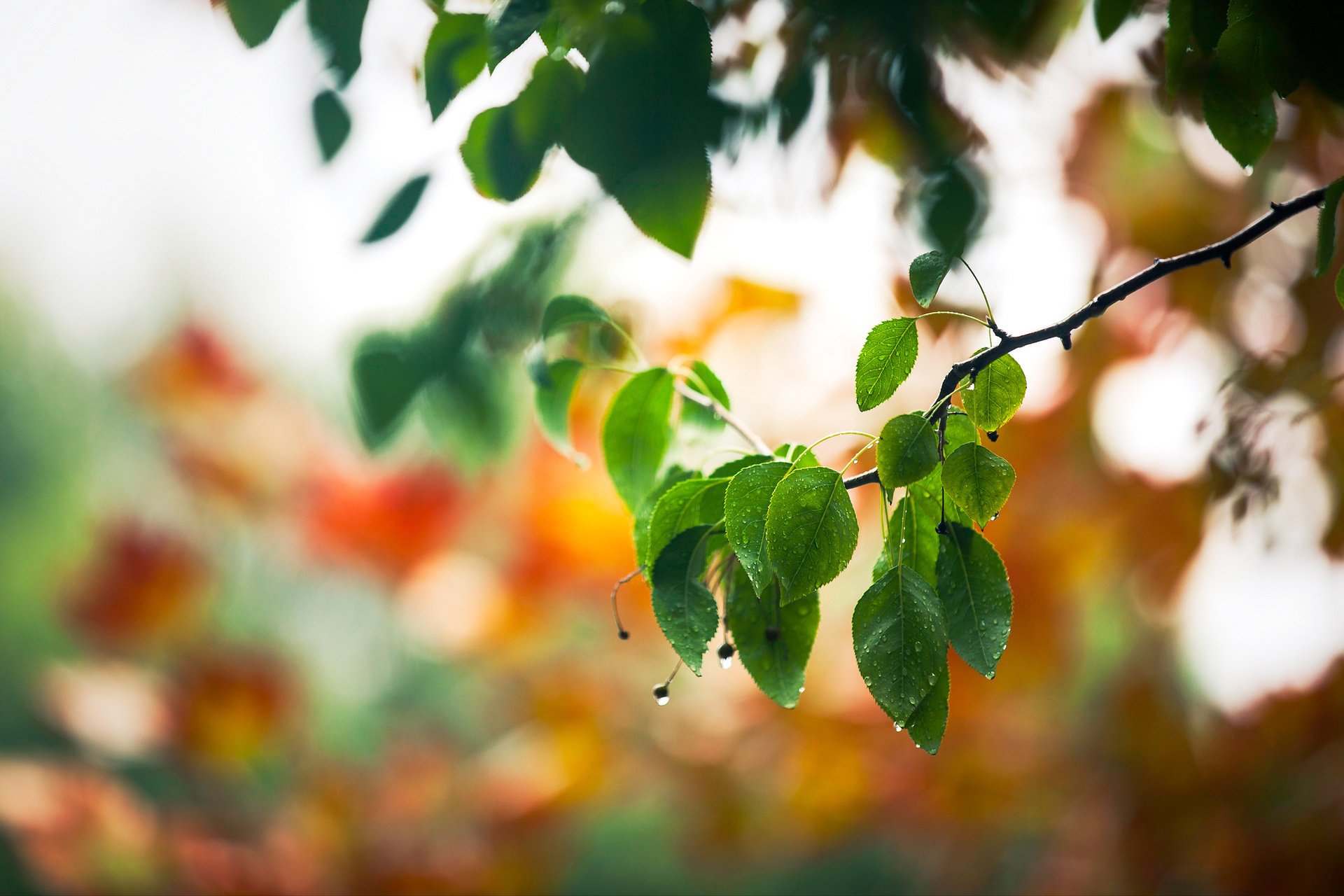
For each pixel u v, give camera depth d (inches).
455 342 38.9
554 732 111.3
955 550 29.9
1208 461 64.5
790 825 105.4
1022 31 37.2
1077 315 30.4
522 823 114.0
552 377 35.9
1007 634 29.4
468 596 115.4
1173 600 85.2
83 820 109.0
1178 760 92.4
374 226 33.9
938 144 38.1
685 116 30.5
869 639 29.1
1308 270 64.7
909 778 98.4
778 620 31.2
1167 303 72.5
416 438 110.5
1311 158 61.8
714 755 102.7
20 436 286.5
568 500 107.7
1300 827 81.9
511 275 39.8
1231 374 62.6
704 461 35.2
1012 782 96.9
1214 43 32.3
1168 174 69.6
